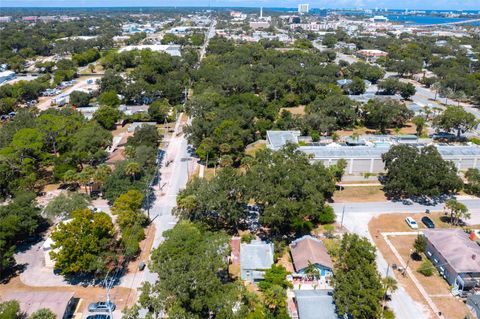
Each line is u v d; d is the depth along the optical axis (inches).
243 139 4692.4
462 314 2300.7
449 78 7396.7
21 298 2272.4
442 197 3705.7
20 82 7057.1
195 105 5605.3
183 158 4571.9
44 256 2760.8
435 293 2470.5
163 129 5570.9
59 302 2235.5
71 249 2433.6
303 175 2984.7
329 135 5246.1
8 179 3614.7
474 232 3095.5
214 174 4121.6
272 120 5659.5
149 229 3144.7
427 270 2647.6
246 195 2938.0
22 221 2869.1
